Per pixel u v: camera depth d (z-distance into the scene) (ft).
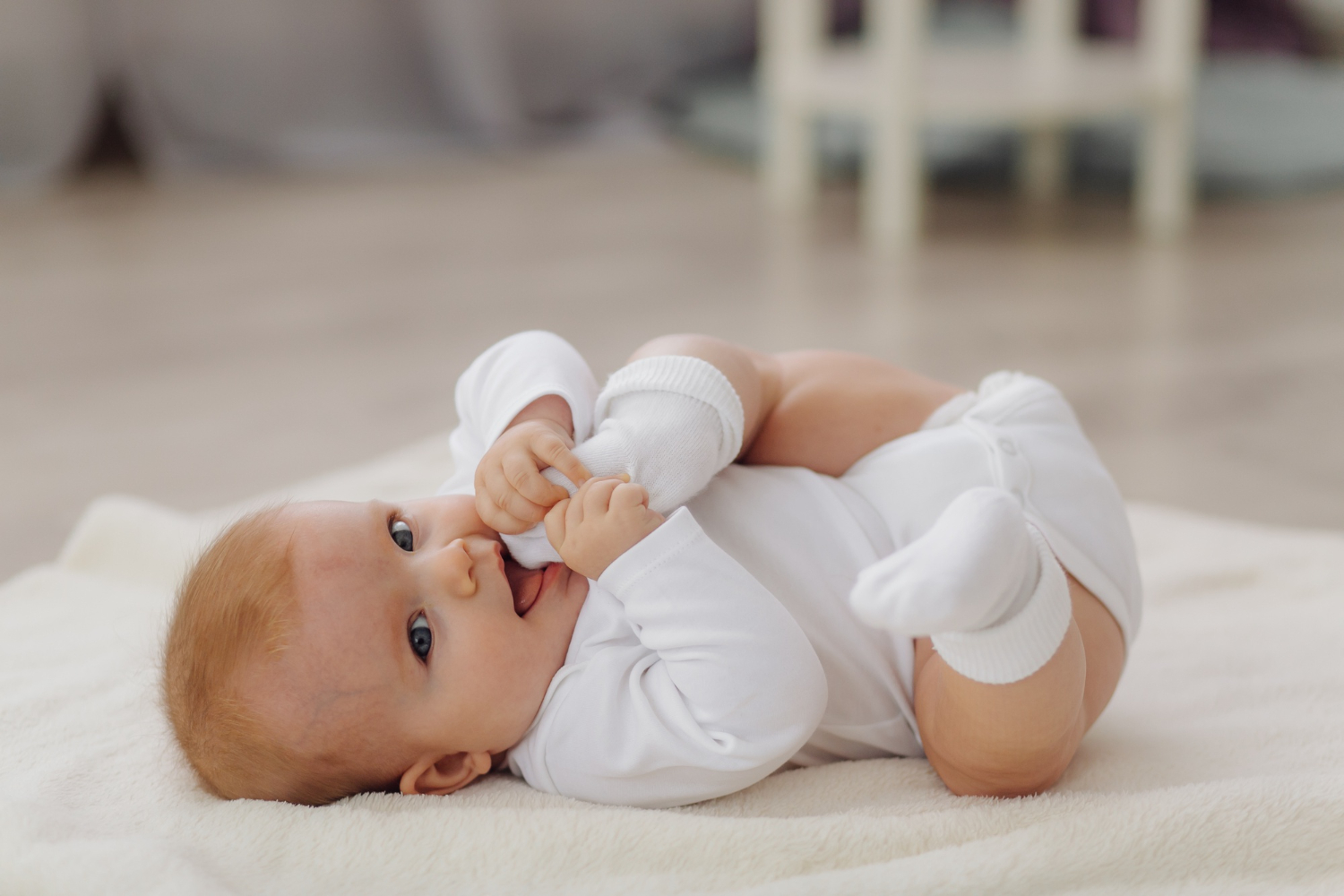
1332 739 2.99
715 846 2.52
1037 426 3.04
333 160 12.28
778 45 10.42
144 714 3.13
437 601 2.61
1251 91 10.90
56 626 3.79
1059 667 2.48
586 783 2.68
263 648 2.54
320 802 2.72
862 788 2.78
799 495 2.92
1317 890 2.44
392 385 6.70
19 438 6.07
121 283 8.54
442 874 2.50
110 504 4.38
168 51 11.60
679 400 2.76
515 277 8.67
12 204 10.59
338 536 2.61
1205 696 3.29
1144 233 9.36
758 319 7.61
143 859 2.43
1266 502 5.12
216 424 6.22
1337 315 7.41
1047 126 10.35
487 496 2.68
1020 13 12.34
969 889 2.40
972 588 2.24
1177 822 2.52
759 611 2.57
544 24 12.89
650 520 2.60
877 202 9.33
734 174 11.75
